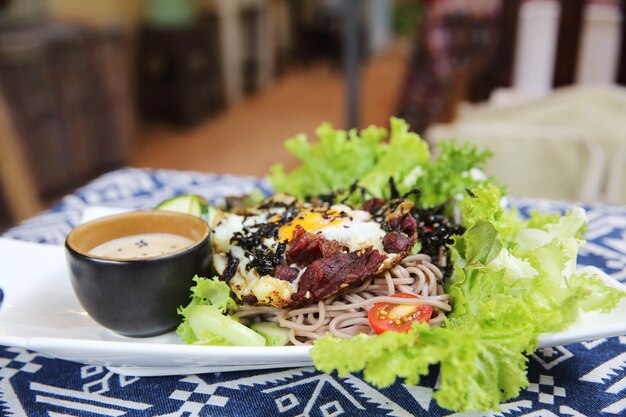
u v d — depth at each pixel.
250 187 0.56
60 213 0.50
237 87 2.21
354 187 0.38
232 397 0.29
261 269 0.31
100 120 1.36
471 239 0.31
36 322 0.32
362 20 2.69
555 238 0.31
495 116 0.87
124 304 0.30
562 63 1.00
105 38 1.34
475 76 1.09
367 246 0.31
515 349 0.26
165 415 0.27
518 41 1.08
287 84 2.50
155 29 1.77
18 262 0.35
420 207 0.39
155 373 0.30
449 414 0.27
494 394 0.25
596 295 0.29
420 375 0.30
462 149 0.41
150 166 1.49
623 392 0.28
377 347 0.25
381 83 2.37
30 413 0.28
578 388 0.29
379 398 0.28
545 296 0.29
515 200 0.53
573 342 0.28
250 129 1.83
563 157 0.74
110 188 0.56
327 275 0.30
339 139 0.44
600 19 1.01
